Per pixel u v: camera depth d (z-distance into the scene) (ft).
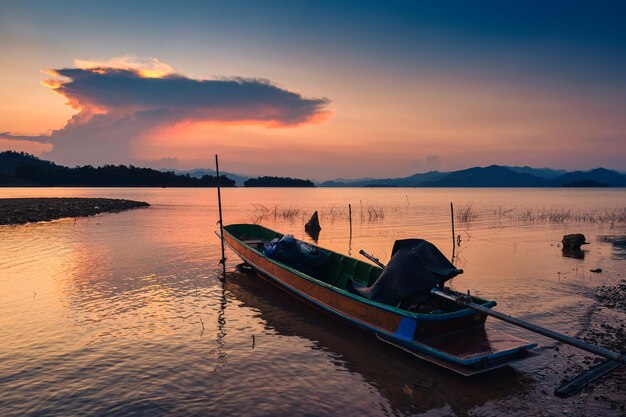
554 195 490.90
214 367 29.84
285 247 49.75
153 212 169.58
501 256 72.74
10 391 26.13
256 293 48.85
